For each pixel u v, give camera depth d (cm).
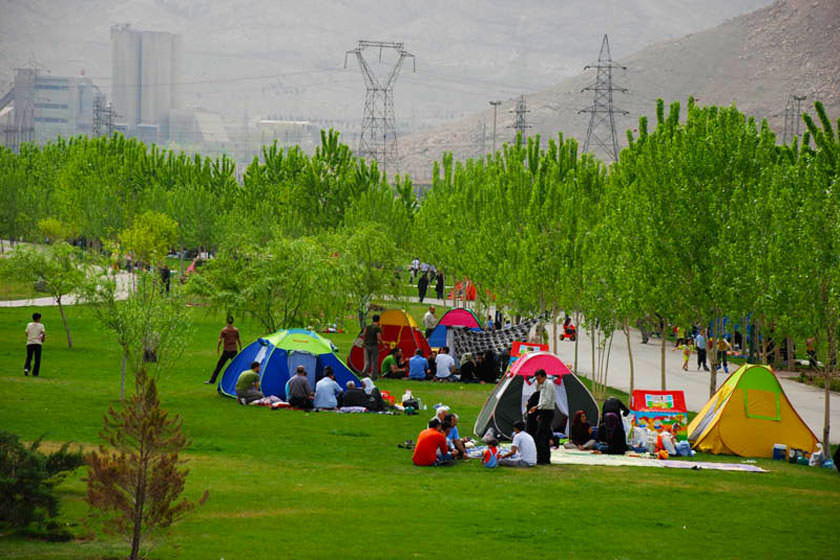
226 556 1936
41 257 6556
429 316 7344
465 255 9112
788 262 3747
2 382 4791
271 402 4597
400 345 6438
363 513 2422
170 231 11675
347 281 6581
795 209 3816
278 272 5897
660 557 2106
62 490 2500
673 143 4572
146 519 1788
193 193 15062
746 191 4394
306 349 4791
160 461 1800
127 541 2034
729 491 2989
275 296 5925
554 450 3762
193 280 5841
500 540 2200
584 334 9625
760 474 3375
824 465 3638
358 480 2903
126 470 1767
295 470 3011
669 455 3728
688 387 5975
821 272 3638
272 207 14175
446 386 5644
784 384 6312
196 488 2636
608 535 2302
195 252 16938
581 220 6191
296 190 13288
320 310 6162
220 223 14325
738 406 3888
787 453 3797
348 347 7425
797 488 3120
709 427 3900
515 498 2723
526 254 6369
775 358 7344
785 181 4025
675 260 4400
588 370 6819
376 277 7794
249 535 2128
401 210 11975
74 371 5453
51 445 3100
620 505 2688
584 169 8038
